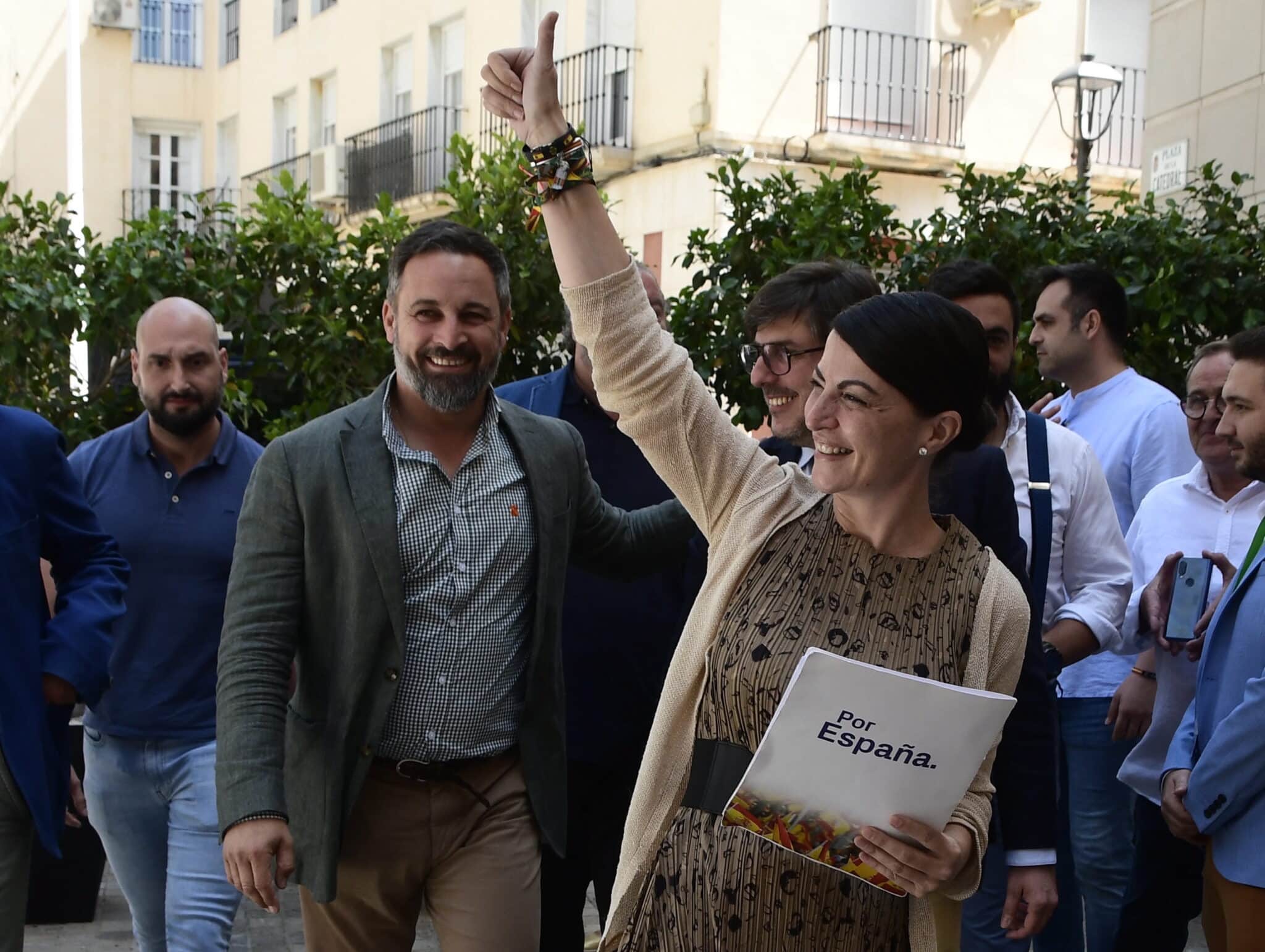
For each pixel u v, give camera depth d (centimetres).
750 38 1260
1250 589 321
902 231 634
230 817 269
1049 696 280
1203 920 330
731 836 218
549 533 304
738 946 216
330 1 1919
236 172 2233
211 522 388
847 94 1313
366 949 301
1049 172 1427
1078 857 414
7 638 321
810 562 226
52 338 578
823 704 195
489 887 294
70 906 522
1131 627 382
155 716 379
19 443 335
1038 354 473
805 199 609
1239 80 762
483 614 296
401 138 1734
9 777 319
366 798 293
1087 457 358
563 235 241
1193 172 759
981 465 287
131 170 2219
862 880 216
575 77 1412
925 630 219
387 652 287
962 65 1377
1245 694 303
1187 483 408
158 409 381
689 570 336
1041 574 341
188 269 588
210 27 2266
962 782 201
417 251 294
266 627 285
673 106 1301
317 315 592
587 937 489
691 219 1275
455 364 291
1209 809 303
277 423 596
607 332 236
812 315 302
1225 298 636
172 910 371
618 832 370
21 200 604
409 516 291
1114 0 1459
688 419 237
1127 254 638
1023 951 335
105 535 356
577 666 362
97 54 2183
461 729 294
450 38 1672
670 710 228
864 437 218
